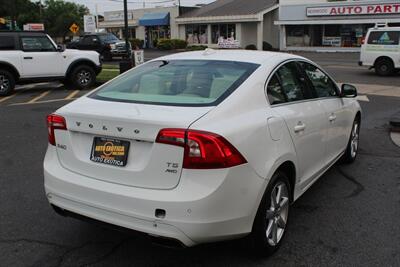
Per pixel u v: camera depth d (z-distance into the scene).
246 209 3.31
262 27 43.84
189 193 3.08
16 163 6.48
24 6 78.06
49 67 14.80
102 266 3.64
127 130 3.28
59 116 3.69
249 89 3.69
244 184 3.26
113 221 3.31
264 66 4.05
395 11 36.12
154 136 3.17
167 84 3.92
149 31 56.19
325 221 4.49
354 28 38.97
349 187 5.49
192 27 50.19
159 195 3.14
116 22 59.78
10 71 14.09
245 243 3.63
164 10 53.41
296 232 4.24
